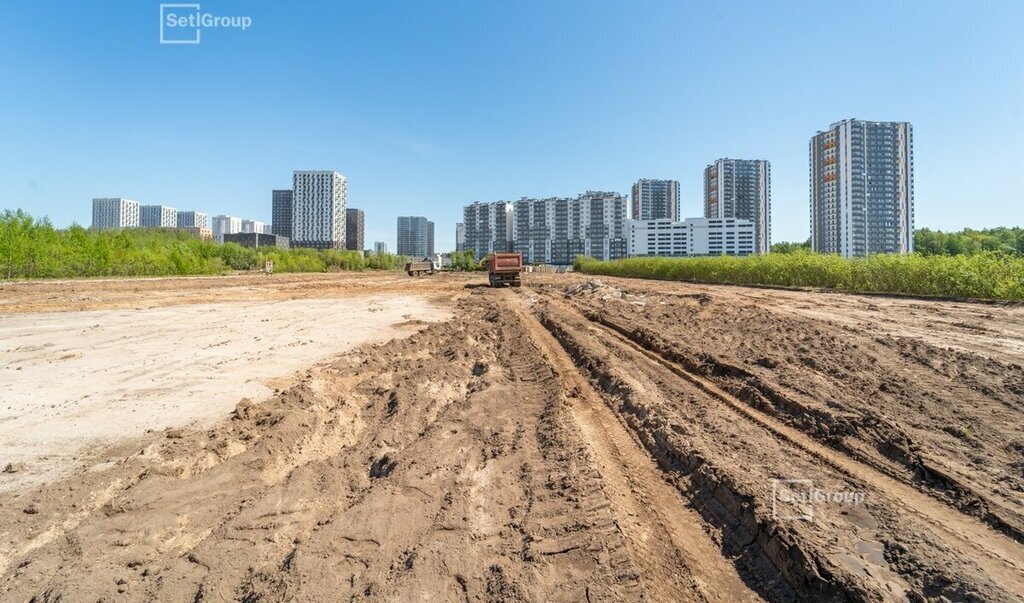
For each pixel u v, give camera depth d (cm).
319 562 343
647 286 3450
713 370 814
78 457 541
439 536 375
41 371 927
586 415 666
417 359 1045
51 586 321
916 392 657
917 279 2027
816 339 1029
